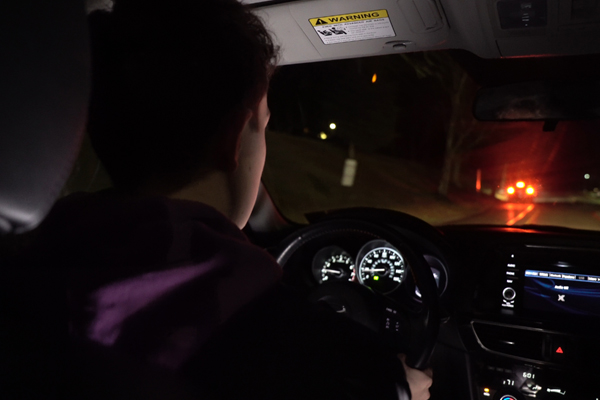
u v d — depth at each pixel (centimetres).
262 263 72
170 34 71
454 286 260
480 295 262
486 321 257
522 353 253
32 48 55
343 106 2581
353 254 277
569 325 247
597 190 2277
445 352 268
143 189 76
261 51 78
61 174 60
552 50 232
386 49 252
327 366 73
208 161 76
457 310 263
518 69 251
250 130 81
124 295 61
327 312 81
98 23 73
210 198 77
